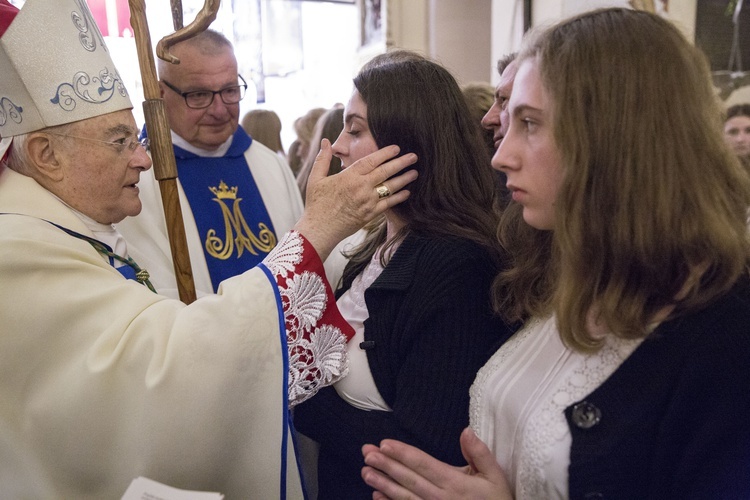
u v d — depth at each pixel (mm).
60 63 1365
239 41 5113
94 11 4023
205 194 2424
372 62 1462
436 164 1359
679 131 884
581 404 936
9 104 1370
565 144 924
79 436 1216
